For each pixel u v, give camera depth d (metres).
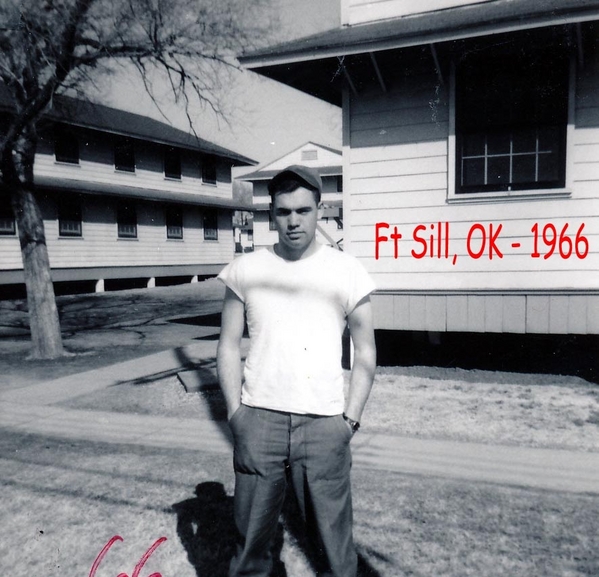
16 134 9.28
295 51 6.89
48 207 20.73
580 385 6.57
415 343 8.46
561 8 5.71
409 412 5.59
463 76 6.97
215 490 3.85
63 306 18.67
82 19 8.81
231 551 3.03
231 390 2.28
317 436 2.16
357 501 3.59
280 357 2.18
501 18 5.93
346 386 6.68
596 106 6.44
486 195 6.88
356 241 7.52
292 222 2.15
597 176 6.49
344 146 7.50
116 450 4.79
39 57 8.91
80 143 22.14
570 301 6.59
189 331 13.25
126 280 25.16
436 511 3.43
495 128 6.89
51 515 3.53
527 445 4.59
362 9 7.59
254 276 2.24
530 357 8.01
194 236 27.98
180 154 27.11
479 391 6.37
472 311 6.95
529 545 3.00
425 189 7.18
